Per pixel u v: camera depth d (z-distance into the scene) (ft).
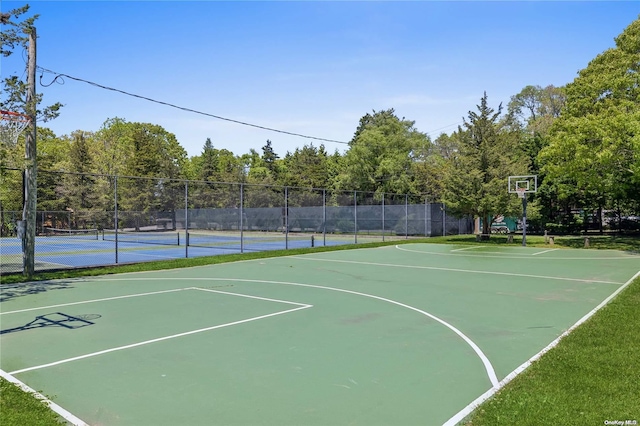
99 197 134.41
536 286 43.09
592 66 90.43
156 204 143.13
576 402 15.34
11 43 42.96
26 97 45.42
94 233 130.52
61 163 152.35
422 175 164.66
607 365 19.07
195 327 27.55
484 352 22.35
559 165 82.94
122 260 70.18
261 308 33.27
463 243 100.17
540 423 13.82
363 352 22.33
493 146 101.45
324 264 62.85
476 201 98.48
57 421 14.67
